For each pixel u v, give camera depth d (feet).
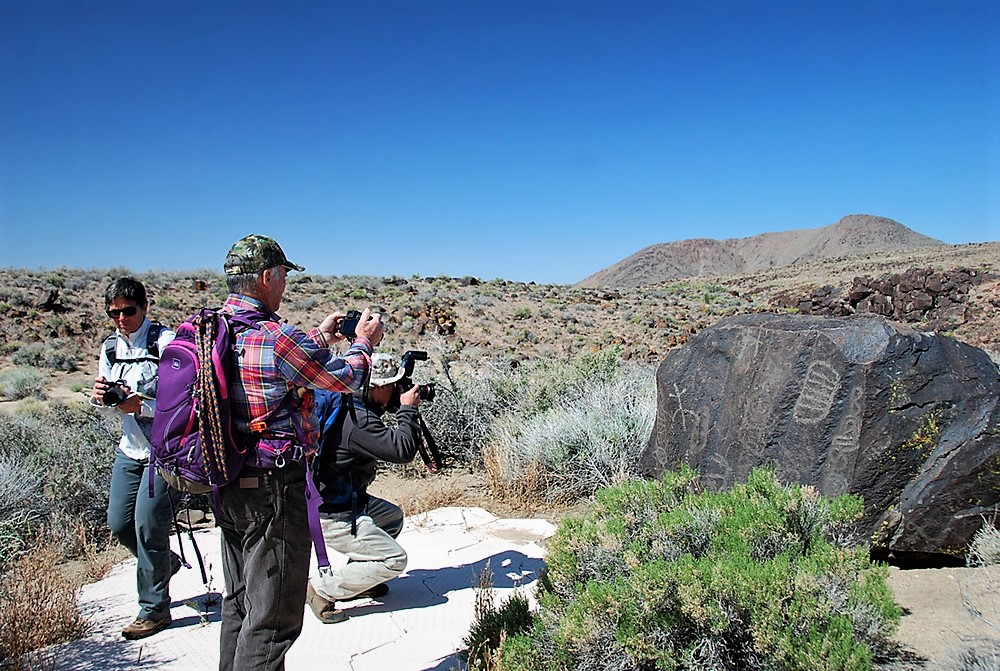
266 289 10.75
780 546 11.79
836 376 15.78
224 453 9.87
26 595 15.26
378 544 15.23
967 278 101.60
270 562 10.42
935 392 15.10
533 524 22.13
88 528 22.95
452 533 21.30
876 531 14.89
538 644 10.99
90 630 15.26
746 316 19.48
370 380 15.65
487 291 120.16
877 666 10.39
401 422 15.16
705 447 18.95
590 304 118.42
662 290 157.17
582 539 12.56
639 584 10.34
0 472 23.77
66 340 76.07
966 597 12.85
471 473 28.32
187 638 14.80
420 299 107.65
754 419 17.38
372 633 14.92
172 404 10.07
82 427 31.37
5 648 13.88
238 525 10.42
